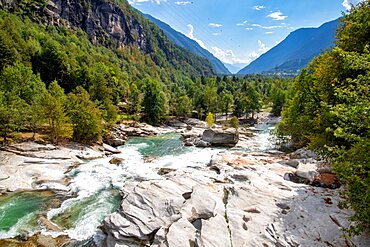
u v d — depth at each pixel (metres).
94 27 194.75
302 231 14.46
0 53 69.00
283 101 107.38
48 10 156.00
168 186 20.31
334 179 21.08
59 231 18.52
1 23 87.88
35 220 19.94
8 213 20.97
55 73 87.44
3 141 35.44
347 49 21.88
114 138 53.97
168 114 95.50
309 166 26.39
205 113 103.38
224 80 176.88
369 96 11.96
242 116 107.88
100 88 76.94
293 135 42.50
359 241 13.03
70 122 43.41
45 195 24.59
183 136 60.97
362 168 11.27
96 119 45.53
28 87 49.59
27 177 27.84
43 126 47.09
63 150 37.34
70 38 150.38
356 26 21.05
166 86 180.00
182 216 16.27
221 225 15.51
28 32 107.94
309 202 17.56
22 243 17.02
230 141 52.88
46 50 89.25
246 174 23.83
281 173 24.41
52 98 40.25
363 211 10.94
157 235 14.87
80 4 186.62
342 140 21.08
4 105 35.50
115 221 16.44
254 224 15.43
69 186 26.88
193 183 21.81
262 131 75.00
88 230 18.70
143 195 18.62
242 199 18.38
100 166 33.66
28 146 35.28
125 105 93.62
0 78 49.66
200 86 139.62
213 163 32.03
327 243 13.38
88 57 116.12
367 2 21.12
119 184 27.55
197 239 14.13
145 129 69.25
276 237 14.08
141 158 40.09
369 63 12.37
